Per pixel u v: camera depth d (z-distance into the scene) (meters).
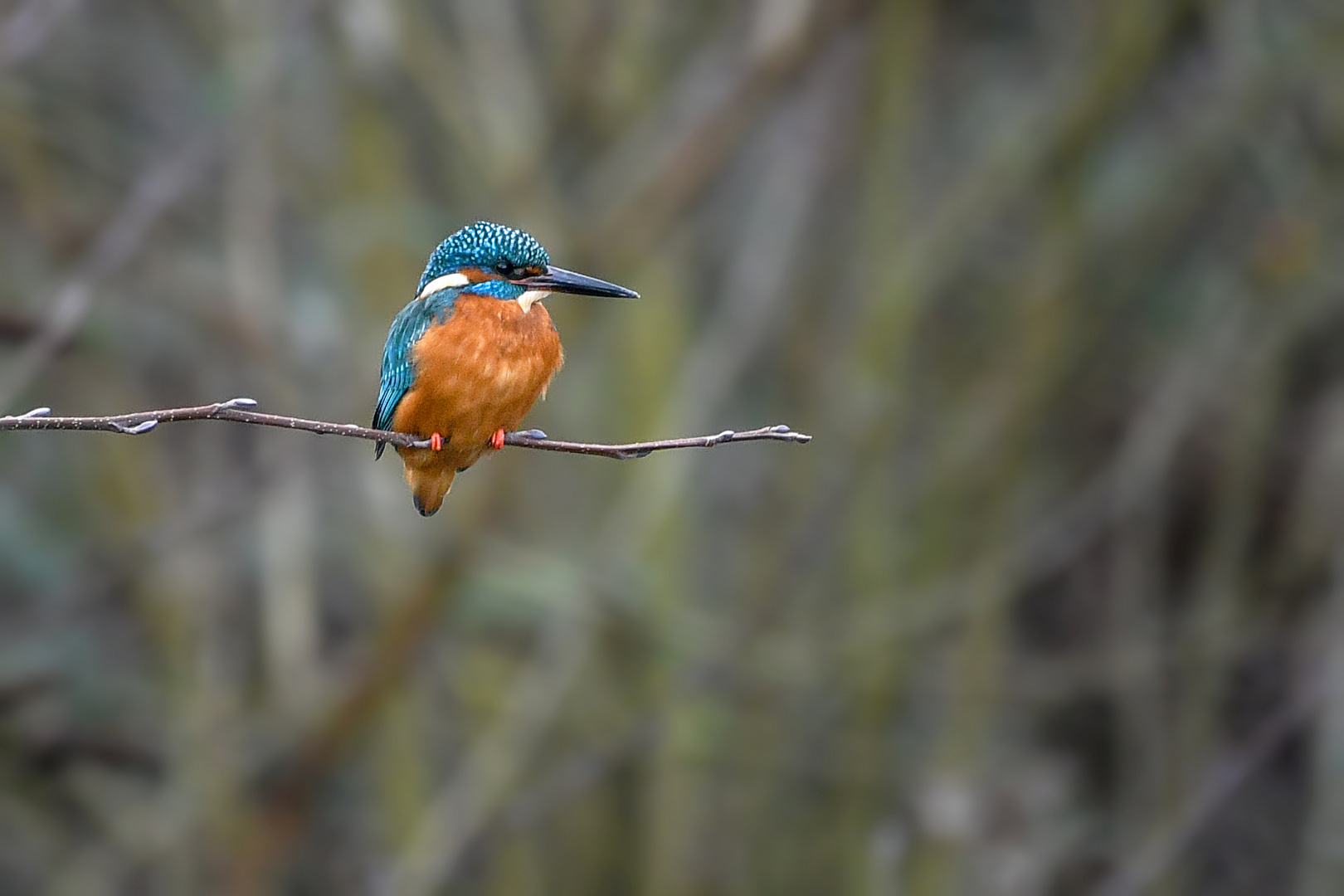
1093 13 13.55
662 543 13.68
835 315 14.32
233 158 12.77
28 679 13.03
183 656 13.38
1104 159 14.81
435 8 14.74
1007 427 13.88
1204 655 14.22
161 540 12.80
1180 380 14.09
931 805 13.86
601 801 14.80
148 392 13.83
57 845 14.30
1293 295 13.88
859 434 13.80
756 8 13.79
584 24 13.71
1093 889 16.08
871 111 13.37
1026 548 14.09
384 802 13.87
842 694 14.35
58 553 13.55
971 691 14.15
